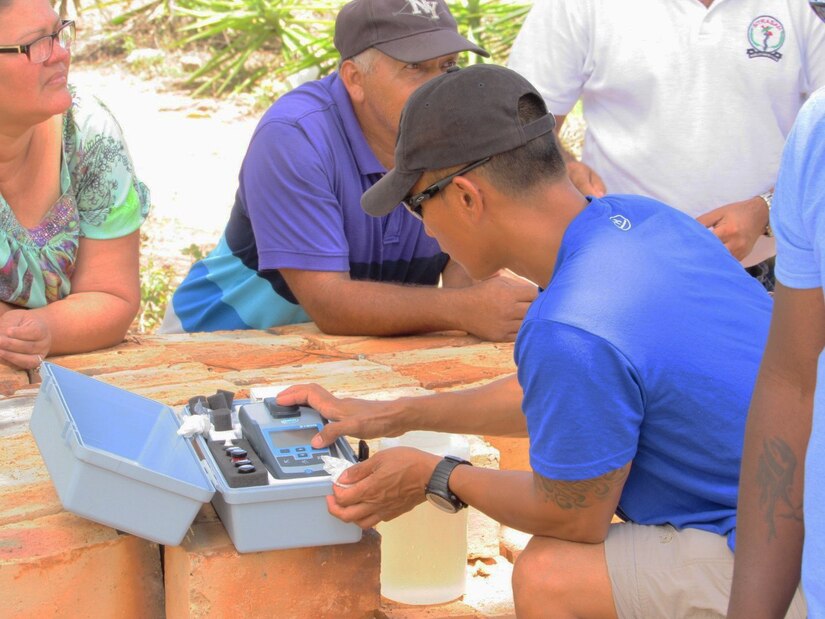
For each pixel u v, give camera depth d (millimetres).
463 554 2436
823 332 1499
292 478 2041
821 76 3420
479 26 9625
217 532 2096
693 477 1936
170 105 10047
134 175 3338
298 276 3426
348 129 3426
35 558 1992
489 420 2406
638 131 3482
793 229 1456
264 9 10539
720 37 3363
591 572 1945
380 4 3250
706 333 1867
